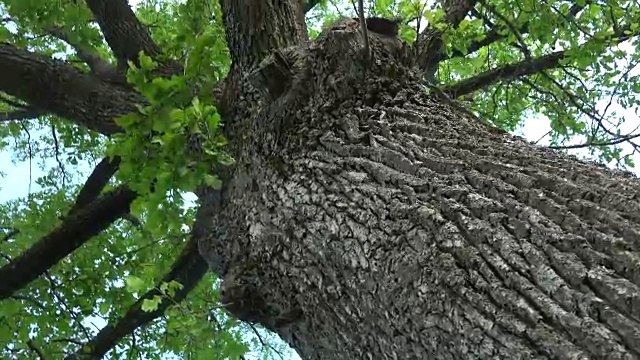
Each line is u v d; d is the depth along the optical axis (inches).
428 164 90.0
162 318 229.3
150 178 115.6
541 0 218.1
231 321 206.7
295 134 114.2
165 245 231.5
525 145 95.9
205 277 246.1
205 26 167.3
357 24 125.0
